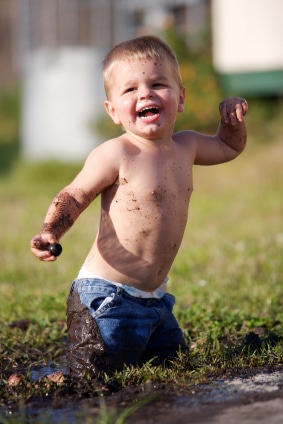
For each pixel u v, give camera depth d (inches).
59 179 975.6
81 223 659.4
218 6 888.3
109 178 243.4
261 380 230.5
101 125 986.1
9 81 1802.4
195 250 487.5
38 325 329.4
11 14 1798.7
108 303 239.6
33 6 1061.8
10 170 1067.3
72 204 237.6
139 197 243.9
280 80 850.8
